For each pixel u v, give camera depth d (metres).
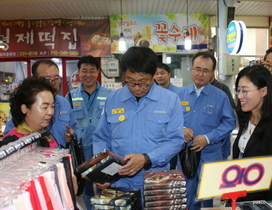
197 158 2.08
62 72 5.25
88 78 2.67
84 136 2.68
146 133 1.47
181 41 4.99
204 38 4.98
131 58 1.32
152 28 4.96
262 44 5.29
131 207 1.05
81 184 1.28
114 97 1.60
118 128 1.51
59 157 0.93
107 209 1.05
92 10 4.64
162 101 1.50
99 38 4.95
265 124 1.42
